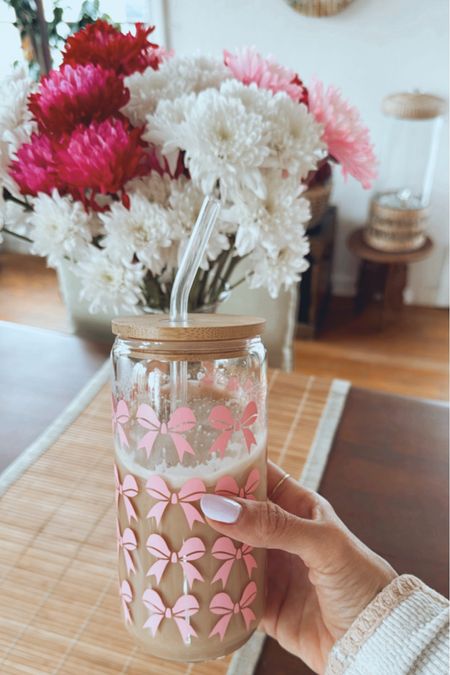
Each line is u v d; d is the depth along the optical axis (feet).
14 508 2.12
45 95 1.57
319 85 1.87
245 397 1.23
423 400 2.72
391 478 2.25
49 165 1.54
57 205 1.59
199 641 1.36
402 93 6.06
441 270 7.52
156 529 1.26
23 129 1.65
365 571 1.50
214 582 1.30
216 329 1.09
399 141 6.81
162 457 1.21
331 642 1.68
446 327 7.32
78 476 2.27
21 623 1.71
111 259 1.65
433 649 1.36
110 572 1.88
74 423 2.56
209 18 6.45
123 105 1.62
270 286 1.77
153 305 1.92
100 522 2.07
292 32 6.40
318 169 2.01
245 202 1.59
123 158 1.47
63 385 2.81
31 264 8.57
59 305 7.55
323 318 7.39
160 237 1.59
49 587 1.82
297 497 1.73
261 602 1.46
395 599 1.44
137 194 1.63
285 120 1.60
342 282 7.97
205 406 1.19
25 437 2.48
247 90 1.60
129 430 1.24
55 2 6.63
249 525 1.25
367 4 6.07
